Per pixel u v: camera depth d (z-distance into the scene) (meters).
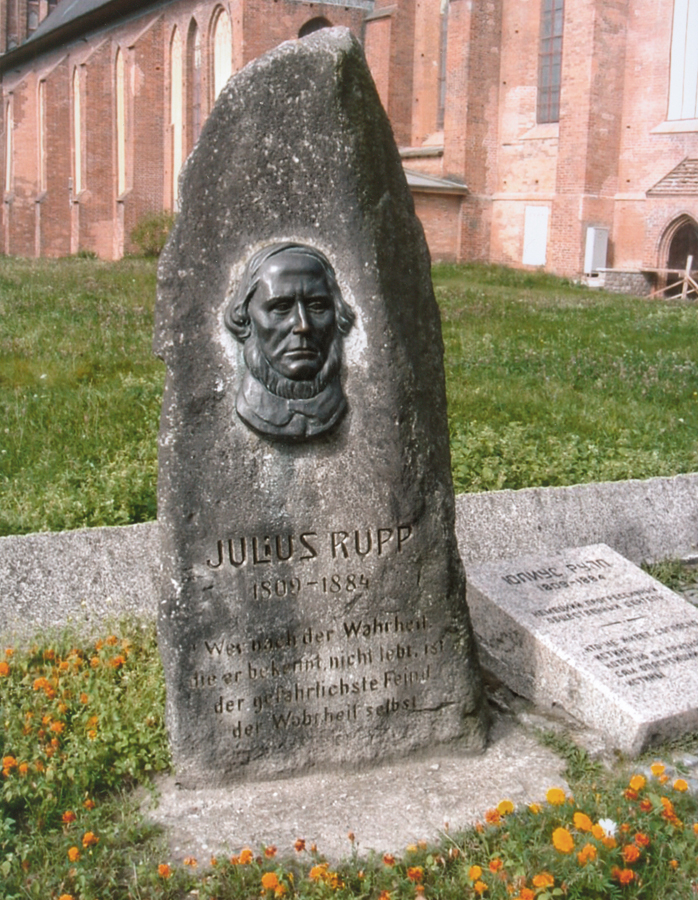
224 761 4.40
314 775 4.51
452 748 4.64
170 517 4.27
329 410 4.25
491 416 10.09
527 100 32.09
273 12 33.88
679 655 5.06
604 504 7.34
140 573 5.96
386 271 4.29
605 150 29.67
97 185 41.91
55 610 5.71
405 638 4.52
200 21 36.00
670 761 4.57
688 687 4.84
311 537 4.36
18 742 4.32
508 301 20.42
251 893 3.73
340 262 4.25
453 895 3.69
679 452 9.07
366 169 4.21
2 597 5.64
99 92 41.34
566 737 4.78
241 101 4.10
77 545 5.92
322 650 4.45
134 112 38.28
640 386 11.79
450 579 4.54
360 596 4.44
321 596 4.41
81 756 4.23
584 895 3.65
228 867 3.81
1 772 4.12
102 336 13.12
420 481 4.43
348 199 4.21
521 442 8.94
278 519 4.32
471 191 32.94
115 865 3.82
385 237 4.28
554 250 30.61
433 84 35.97
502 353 13.52
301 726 4.47
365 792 4.36
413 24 35.97
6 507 6.93
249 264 4.15
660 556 7.38
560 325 16.83
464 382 11.54
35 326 13.72
